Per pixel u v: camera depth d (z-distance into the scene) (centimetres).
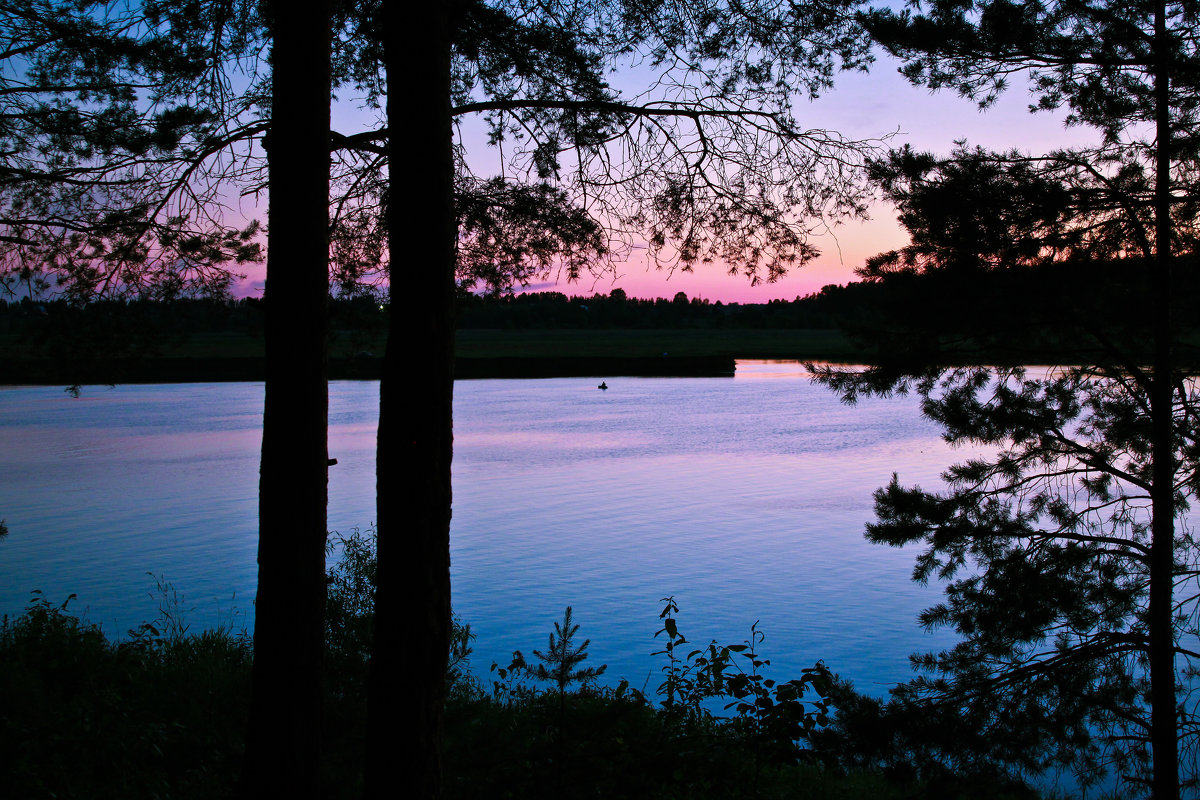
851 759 732
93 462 3881
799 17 684
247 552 2114
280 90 469
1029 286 734
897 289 786
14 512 2686
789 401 7462
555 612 1617
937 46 743
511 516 2739
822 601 1719
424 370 439
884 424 5734
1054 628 779
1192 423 730
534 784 445
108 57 728
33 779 523
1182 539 789
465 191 745
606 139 721
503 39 699
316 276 470
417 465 438
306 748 463
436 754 443
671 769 522
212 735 629
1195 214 703
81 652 755
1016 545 809
